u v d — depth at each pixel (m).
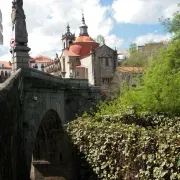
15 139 13.88
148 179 10.41
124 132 12.55
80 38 92.56
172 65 27.83
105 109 29.59
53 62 102.50
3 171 9.60
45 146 27.09
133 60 74.31
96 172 14.83
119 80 66.19
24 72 18.34
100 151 14.09
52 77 24.02
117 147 12.84
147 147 10.63
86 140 16.02
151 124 19.09
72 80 29.89
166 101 22.88
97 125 15.54
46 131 26.56
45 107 21.69
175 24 31.23
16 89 14.61
